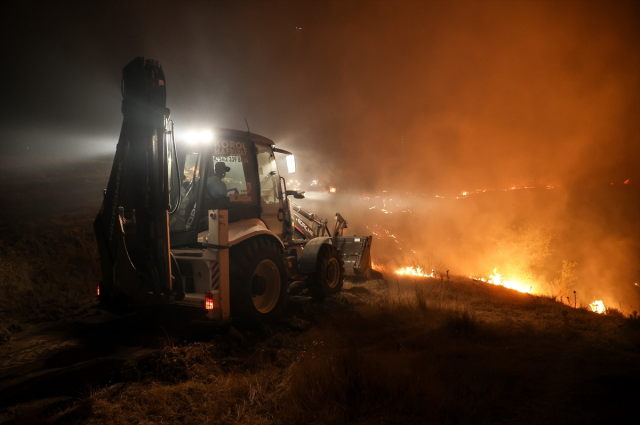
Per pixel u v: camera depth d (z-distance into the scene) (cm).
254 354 468
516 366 430
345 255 960
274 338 522
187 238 563
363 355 442
